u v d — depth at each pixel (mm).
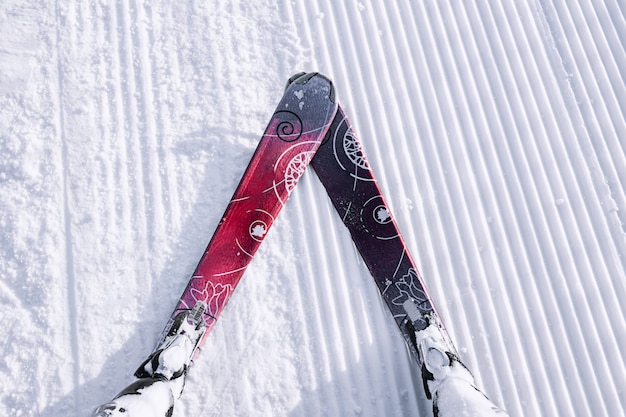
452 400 1788
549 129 2555
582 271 2342
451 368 1909
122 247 2154
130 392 1694
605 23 2752
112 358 2025
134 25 2459
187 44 2459
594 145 2549
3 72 2330
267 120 2395
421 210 2359
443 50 2629
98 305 2076
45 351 2004
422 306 2135
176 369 1841
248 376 2053
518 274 2312
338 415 2043
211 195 2258
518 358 2189
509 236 2367
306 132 2244
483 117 2539
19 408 1945
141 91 2367
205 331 2051
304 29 2561
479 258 2316
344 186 2264
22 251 2111
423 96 2537
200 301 2043
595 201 2455
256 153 2203
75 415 1953
